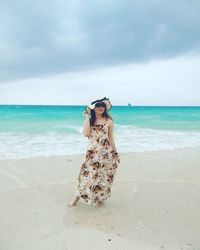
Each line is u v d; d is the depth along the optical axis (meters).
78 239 4.15
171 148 11.91
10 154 9.91
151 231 4.45
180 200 5.80
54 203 5.52
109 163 5.22
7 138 13.62
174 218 4.95
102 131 5.11
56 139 13.51
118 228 4.54
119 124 24.28
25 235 4.24
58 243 4.04
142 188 6.51
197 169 8.34
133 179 7.18
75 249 3.89
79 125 20.92
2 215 4.92
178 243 4.10
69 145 11.88
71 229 4.46
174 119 32.16
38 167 8.11
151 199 5.84
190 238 4.25
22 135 14.81
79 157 9.59
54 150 10.77
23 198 5.73
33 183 6.68
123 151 11.03
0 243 4.00
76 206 5.39
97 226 4.59
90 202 5.18
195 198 5.93
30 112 42.38
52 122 23.89
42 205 5.41
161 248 3.95
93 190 5.16
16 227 4.49
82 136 14.63
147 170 8.12
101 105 5.02
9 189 6.23
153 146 12.31
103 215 5.02
